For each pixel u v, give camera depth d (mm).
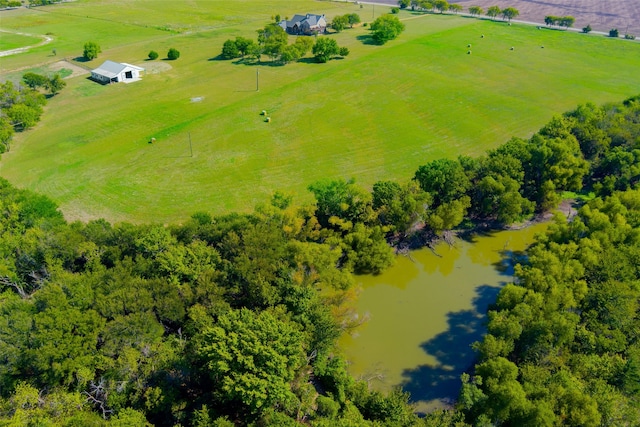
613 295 60625
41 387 51844
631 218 77375
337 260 76875
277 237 69062
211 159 106562
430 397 58781
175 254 64562
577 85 147250
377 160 106938
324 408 51781
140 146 111750
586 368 53688
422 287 77375
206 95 140500
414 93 141375
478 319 70750
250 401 46812
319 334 57969
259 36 179750
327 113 128500
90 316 54750
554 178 92250
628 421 48125
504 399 49500
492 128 121875
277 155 108500
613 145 104500
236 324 51969
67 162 105000
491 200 87688
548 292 61844
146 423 48625
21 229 73000
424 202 81250
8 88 123438
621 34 199375
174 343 56812
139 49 183875
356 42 189750
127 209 89375
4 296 61469
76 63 168375
